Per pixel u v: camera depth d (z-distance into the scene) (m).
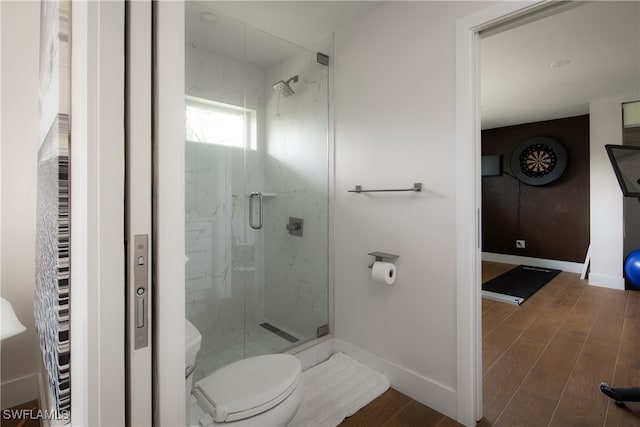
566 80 3.27
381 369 2.06
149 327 0.51
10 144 1.77
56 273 0.63
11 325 1.43
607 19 2.18
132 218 0.49
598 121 3.97
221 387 1.27
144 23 0.50
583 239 4.69
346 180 2.28
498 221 5.52
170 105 0.52
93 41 0.46
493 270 4.92
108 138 0.47
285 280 2.37
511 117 4.77
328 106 2.42
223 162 2.13
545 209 5.02
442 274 1.77
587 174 4.64
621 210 3.88
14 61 1.77
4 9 1.74
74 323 0.54
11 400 1.78
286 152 2.34
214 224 2.12
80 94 0.49
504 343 2.56
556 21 2.20
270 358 1.50
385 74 2.02
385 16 2.02
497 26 1.58
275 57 2.28
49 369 0.81
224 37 2.07
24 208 1.81
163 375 0.53
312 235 2.44
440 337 1.78
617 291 3.82
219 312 2.14
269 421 1.21
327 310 2.45
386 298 2.04
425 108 1.82
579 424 1.66
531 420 1.69
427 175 1.82
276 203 2.34
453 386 1.72
